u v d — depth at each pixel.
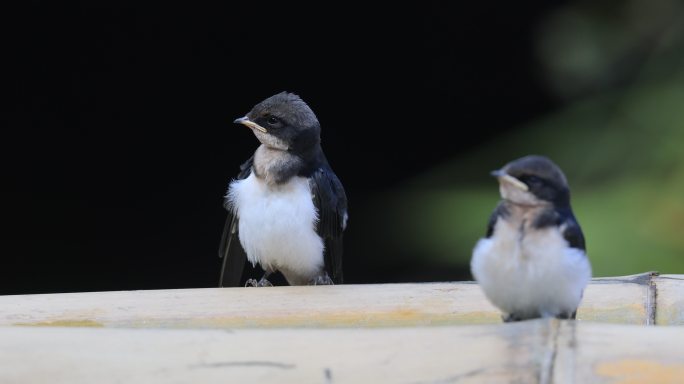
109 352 4.72
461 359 4.54
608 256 11.05
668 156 12.02
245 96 17.28
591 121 12.76
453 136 17.09
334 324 6.50
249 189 7.92
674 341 4.56
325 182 7.96
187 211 16.80
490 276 5.48
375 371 4.52
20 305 6.46
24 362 4.61
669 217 11.41
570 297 5.45
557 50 14.03
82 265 16.20
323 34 17.38
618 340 4.59
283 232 7.81
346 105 17.39
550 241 5.35
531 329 4.73
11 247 16.03
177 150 17.00
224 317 6.49
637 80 13.30
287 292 6.75
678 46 13.07
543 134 12.86
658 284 6.97
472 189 12.87
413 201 13.01
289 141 7.85
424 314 6.57
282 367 4.59
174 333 4.95
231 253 8.41
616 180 12.19
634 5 13.50
